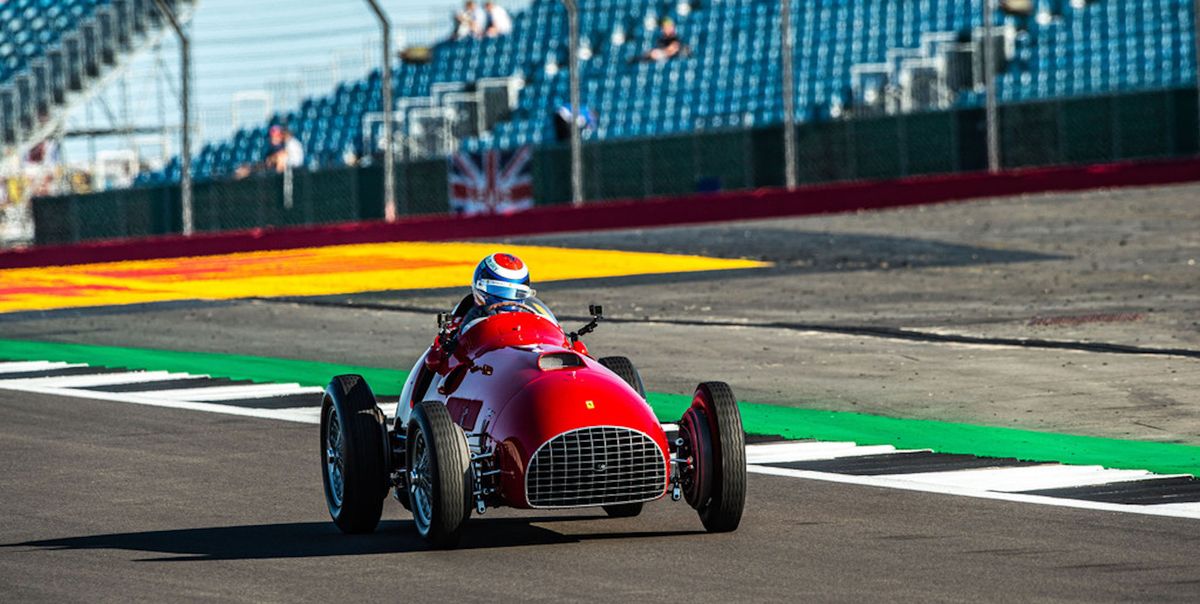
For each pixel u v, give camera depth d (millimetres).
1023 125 134625
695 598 29375
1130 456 45031
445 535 33750
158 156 182125
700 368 63062
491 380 34688
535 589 30406
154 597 30469
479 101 170000
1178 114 129375
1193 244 98812
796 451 46906
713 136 140125
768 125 138375
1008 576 30859
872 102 152500
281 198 150500
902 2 173875
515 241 121688
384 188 146875
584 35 188750
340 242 134750
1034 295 81000
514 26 194375
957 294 82562
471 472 33531
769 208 132750
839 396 56438
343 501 36281
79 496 42000
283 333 77375
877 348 66625
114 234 153125
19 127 180750
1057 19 163250
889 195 133750
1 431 52969
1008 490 40469
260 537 36344
